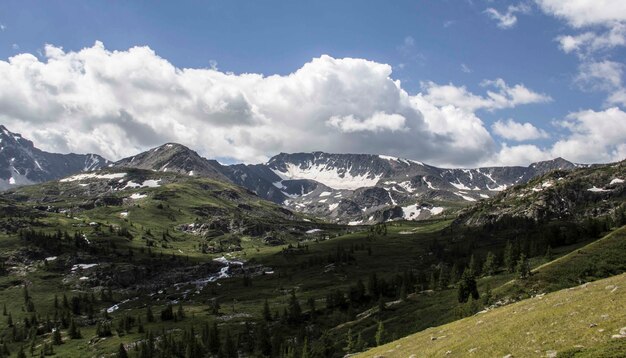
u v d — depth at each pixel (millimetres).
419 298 192000
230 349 182625
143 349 189375
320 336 195625
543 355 37781
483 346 47438
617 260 116250
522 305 66875
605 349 34469
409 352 60781
